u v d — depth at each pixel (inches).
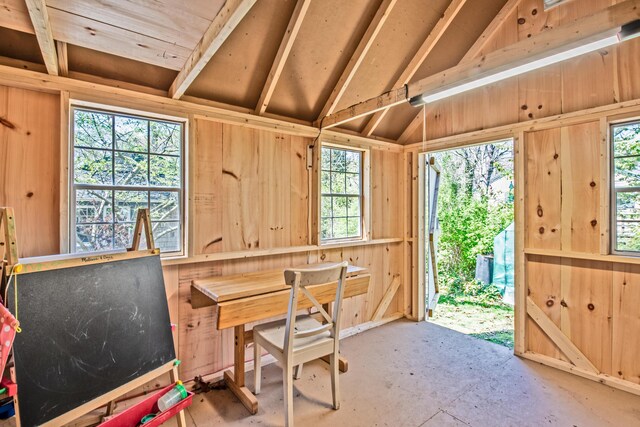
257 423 84.0
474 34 127.2
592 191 105.4
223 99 110.3
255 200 116.8
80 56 83.4
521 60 74.7
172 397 69.4
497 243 210.4
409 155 164.6
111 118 91.3
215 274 107.3
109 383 60.3
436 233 174.4
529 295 121.0
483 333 147.1
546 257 116.8
